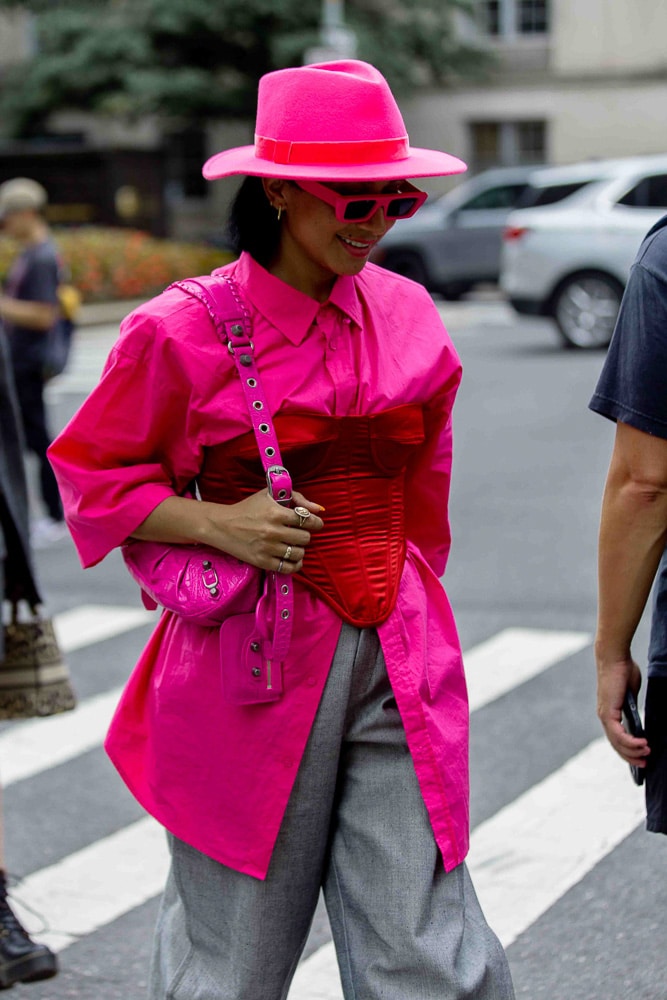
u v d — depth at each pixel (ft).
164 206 103.81
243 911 9.30
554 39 110.11
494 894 14.85
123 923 14.79
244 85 105.70
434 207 82.53
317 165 8.73
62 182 101.65
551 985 13.10
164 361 8.99
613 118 109.70
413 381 9.38
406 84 106.22
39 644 13.96
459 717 9.64
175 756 9.43
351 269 9.03
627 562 9.27
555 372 52.34
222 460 9.14
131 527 9.23
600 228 56.65
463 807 9.39
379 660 9.24
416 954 8.85
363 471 9.25
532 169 79.51
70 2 108.88
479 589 26.35
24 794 18.48
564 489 33.94
